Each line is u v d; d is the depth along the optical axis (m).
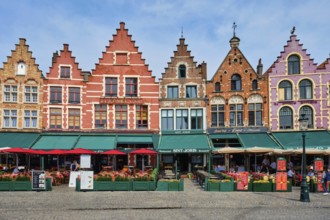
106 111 34.97
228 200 18.45
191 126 34.94
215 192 21.94
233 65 35.06
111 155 34.22
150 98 35.31
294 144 30.89
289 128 33.47
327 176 21.52
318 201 18.22
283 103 33.69
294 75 33.69
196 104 35.03
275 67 34.28
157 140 33.66
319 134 32.12
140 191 22.27
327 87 32.78
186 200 18.41
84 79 35.69
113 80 35.53
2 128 32.97
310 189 22.44
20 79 33.88
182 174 34.06
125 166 31.98
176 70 35.53
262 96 34.25
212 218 13.68
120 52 35.69
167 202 17.70
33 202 17.53
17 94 33.75
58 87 34.53
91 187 22.14
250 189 22.47
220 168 31.19
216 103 34.97
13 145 30.56
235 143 33.66
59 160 33.56
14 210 15.38
